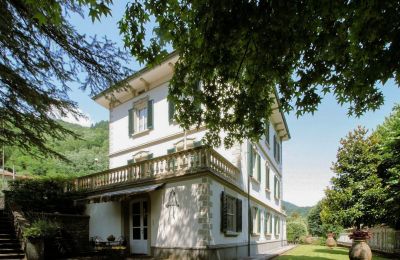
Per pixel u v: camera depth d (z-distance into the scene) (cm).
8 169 4541
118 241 1719
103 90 1302
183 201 1503
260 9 523
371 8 500
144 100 2322
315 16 541
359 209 2316
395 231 2273
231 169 1761
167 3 592
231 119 896
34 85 1204
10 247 1436
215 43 586
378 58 574
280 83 716
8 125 1273
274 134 3098
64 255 1620
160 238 1581
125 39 632
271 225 2825
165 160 1627
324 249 2869
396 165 2128
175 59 1956
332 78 679
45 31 1081
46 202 2031
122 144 2508
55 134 1344
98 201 1747
